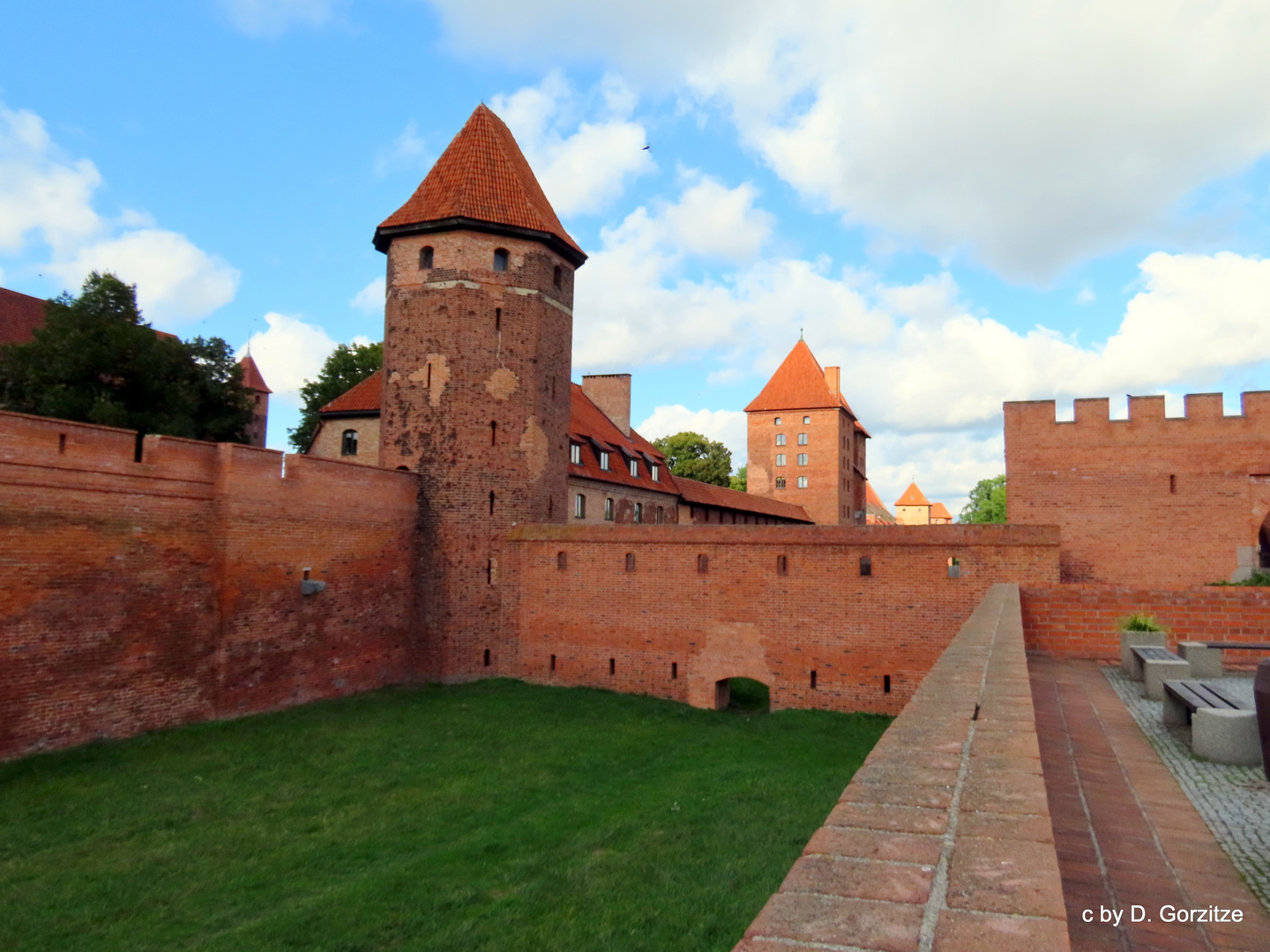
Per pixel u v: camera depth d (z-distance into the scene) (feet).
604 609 104.88
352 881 46.85
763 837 51.60
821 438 275.18
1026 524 88.43
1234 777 21.13
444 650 105.29
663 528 102.83
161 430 111.55
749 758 75.00
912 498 551.18
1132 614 43.14
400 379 109.19
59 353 107.45
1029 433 99.09
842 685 93.97
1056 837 16.97
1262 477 92.32
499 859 49.52
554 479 115.65
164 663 74.74
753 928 7.56
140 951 38.99
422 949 37.58
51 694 65.82
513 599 108.78
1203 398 94.43
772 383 287.07
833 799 60.54
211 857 50.60
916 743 14.20
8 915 42.52
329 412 137.28
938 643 90.27
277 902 44.55
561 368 117.91
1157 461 95.20
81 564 68.28
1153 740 25.13
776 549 97.55
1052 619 44.50
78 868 48.42
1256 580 89.25
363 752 74.13
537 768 71.15
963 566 89.97
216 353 129.59
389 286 112.98
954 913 7.73
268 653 84.64
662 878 44.83
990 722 15.66
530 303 112.06
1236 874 15.01
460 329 107.55
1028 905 7.81
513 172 116.57
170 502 76.02
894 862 9.08
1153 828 17.47
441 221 107.45
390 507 102.12
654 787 65.77
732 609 99.14
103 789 60.80
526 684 105.91
